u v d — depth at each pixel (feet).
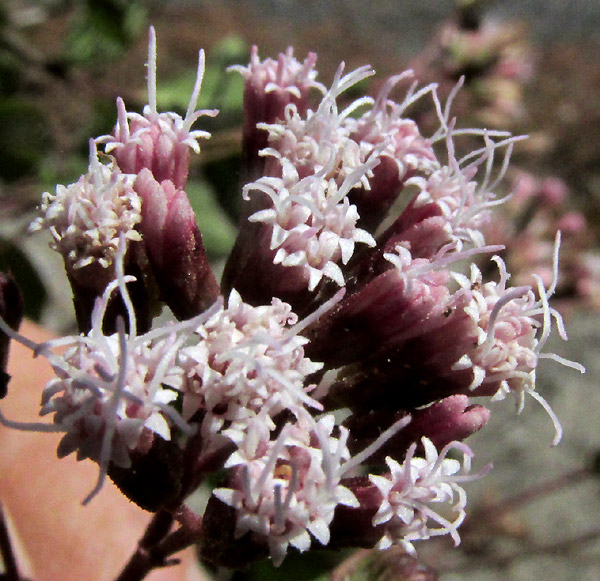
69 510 0.19
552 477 0.37
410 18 0.60
